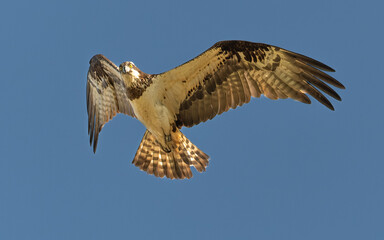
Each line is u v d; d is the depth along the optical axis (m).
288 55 15.55
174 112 16.53
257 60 15.77
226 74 15.95
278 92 15.80
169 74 16.08
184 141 17.22
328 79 15.30
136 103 16.62
